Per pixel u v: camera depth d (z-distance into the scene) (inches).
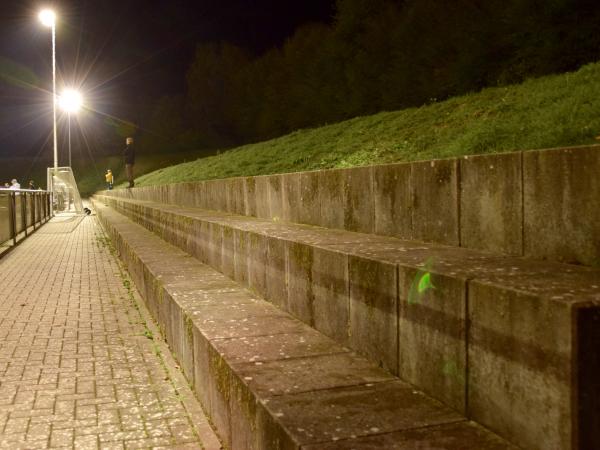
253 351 133.8
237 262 225.9
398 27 925.2
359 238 177.9
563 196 116.4
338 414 96.1
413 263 115.0
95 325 250.4
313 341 142.3
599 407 72.9
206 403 147.3
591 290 82.6
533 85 362.0
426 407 99.1
